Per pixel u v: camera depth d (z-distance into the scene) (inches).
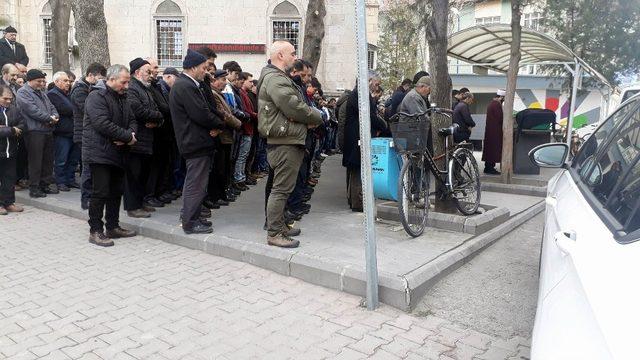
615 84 727.7
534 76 995.9
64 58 497.4
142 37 753.6
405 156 219.0
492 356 135.3
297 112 190.2
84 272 194.4
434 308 164.4
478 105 1045.8
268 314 158.7
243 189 340.2
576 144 597.9
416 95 248.4
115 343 140.6
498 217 254.4
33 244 230.4
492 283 184.2
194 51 220.8
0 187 288.2
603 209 95.4
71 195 323.9
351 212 268.4
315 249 199.0
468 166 250.5
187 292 175.5
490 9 1093.8
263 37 752.3
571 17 744.3
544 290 85.7
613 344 57.2
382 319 155.9
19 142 330.0
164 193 292.4
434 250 202.1
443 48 247.0
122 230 240.1
